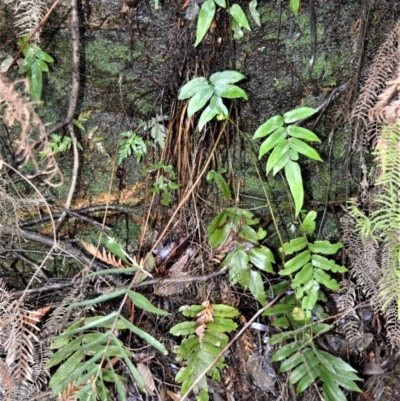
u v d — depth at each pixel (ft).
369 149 4.75
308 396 5.01
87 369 4.32
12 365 4.61
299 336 4.91
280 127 4.25
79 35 4.38
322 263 4.66
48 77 4.62
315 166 4.97
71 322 4.84
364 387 5.22
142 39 4.50
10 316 4.67
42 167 4.92
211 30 4.42
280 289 5.06
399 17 4.35
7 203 4.92
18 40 4.36
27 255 5.28
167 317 5.21
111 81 4.68
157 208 5.16
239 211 4.89
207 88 4.27
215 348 4.76
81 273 5.11
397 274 4.33
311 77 4.58
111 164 5.02
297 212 4.19
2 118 4.64
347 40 4.42
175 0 4.34
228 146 4.83
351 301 4.93
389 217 4.20
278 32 4.40
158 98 4.78
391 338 4.77
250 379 5.14
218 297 5.13
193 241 5.10
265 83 4.62
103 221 4.98
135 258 4.77
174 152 4.91
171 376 5.17
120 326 4.64
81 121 4.80
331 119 4.75
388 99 4.15
